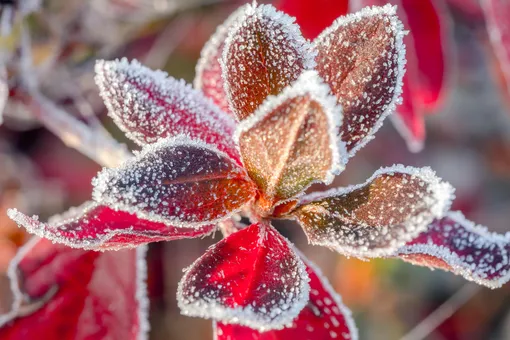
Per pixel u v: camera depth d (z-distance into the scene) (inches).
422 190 8.7
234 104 9.4
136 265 10.6
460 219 9.9
